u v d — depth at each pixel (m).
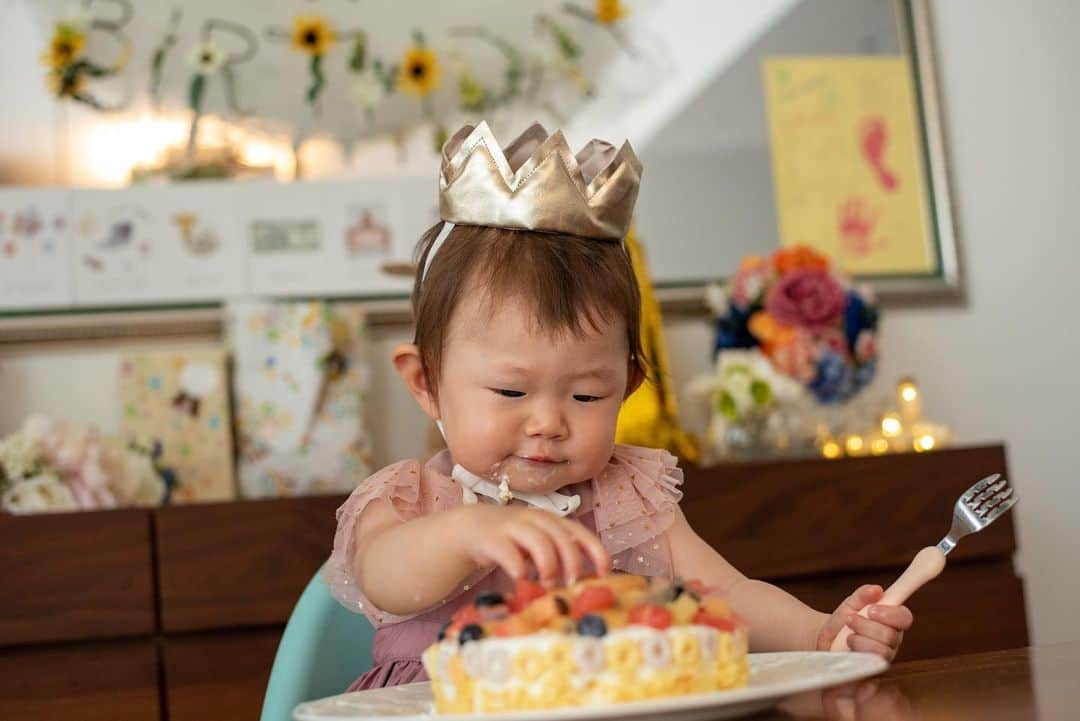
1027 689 0.67
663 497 1.09
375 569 0.87
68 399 2.19
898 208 2.56
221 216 2.27
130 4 2.26
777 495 2.02
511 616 0.68
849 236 2.52
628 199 1.01
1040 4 2.71
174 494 2.05
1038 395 2.61
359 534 0.98
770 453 2.17
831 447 2.18
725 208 2.45
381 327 2.30
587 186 0.99
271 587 1.85
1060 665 0.76
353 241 2.31
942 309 2.58
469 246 0.98
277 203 2.29
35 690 1.80
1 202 2.20
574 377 0.94
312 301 2.24
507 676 0.64
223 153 2.28
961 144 2.64
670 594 0.69
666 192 2.43
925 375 2.55
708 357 2.41
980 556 2.12
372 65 2.34
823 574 2.05
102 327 2.20
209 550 1.84
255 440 2.08
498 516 0.77
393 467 1.04
